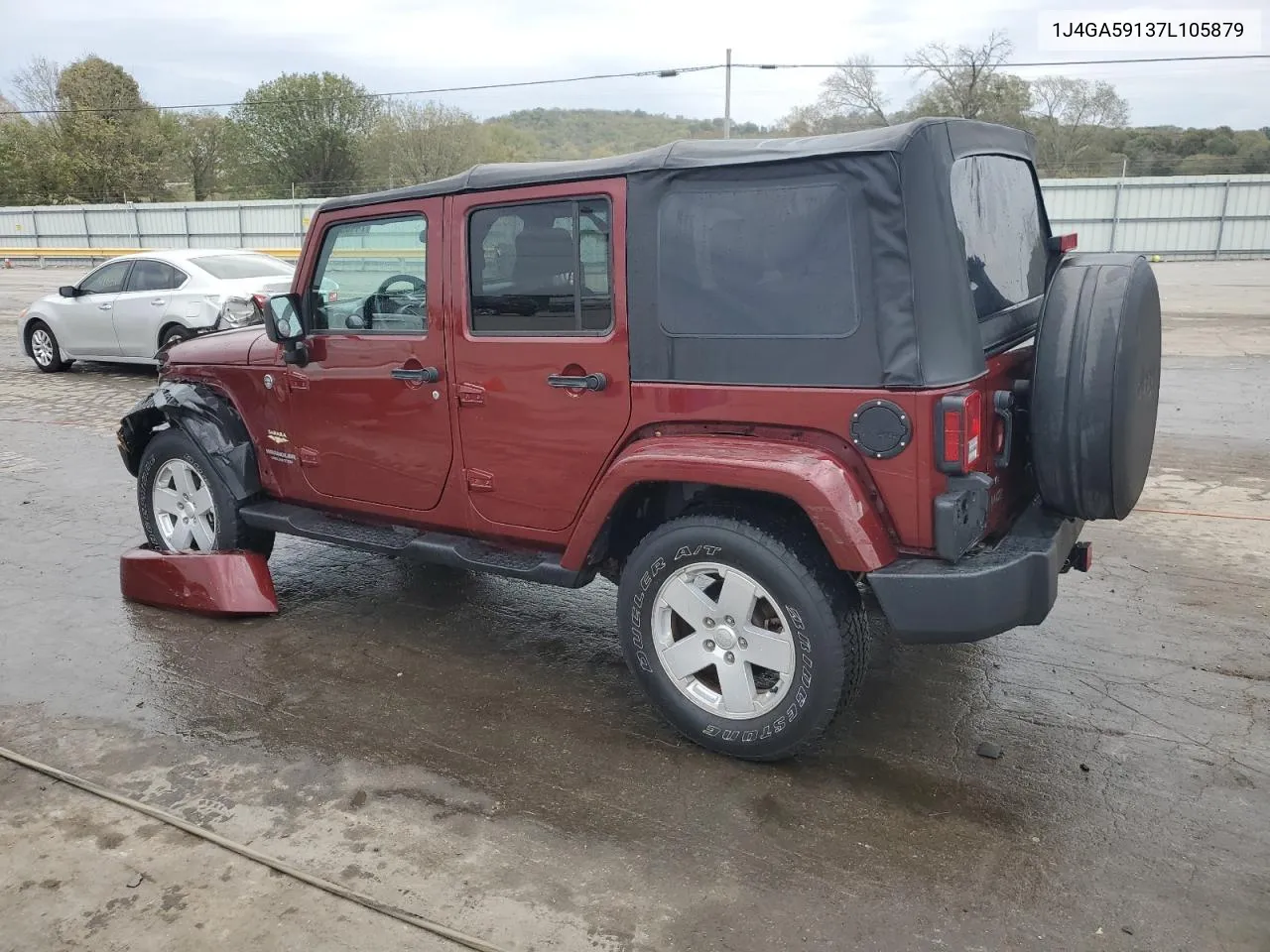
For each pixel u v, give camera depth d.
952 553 2.85
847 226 2.86
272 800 3.16
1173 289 20.61
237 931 2.57
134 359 11.66
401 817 3.06
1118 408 2.89
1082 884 2.70
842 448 2.98
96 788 3.23
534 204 3.44
